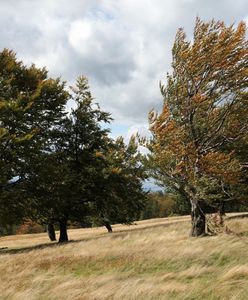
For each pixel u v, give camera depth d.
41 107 27.70
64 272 13.22
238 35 19.20
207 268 11.58
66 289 10.45
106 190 32.41
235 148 20.88
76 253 17.30
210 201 19.38
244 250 13.79
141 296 8.99
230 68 19.48
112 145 35.31
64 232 32.25
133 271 12.28
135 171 40.56
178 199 44.22
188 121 20.41
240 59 19.48
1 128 23.36
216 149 20.73
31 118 27.38
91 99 31.92
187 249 14.50
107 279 11.27
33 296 9.99
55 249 20.16
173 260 13.32
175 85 20.33
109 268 13.17
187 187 20.27
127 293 9.23
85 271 13.22
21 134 25.84
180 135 20.08
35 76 28.41
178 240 19.03
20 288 11.04
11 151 25.00
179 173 20.33
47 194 27.86
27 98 26.53
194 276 11.03
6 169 24.34
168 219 63.88
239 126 20.16
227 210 70.81
